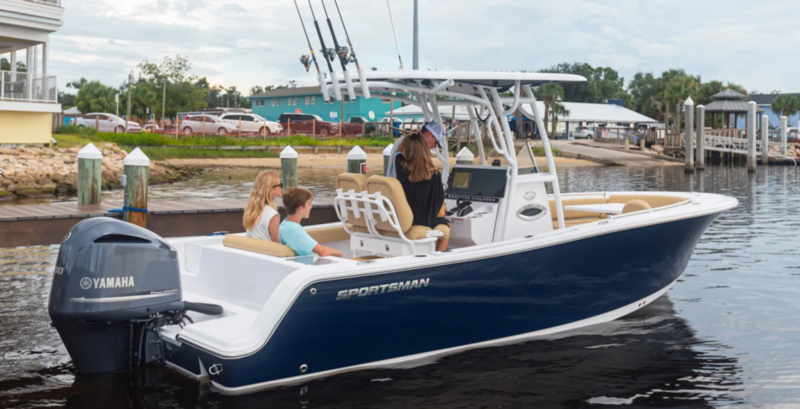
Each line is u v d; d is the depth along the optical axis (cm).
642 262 543
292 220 468
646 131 4866
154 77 7581
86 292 372
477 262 450
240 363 379
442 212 499
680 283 686
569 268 498
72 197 1638
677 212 553
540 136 529
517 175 512
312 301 392
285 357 394
